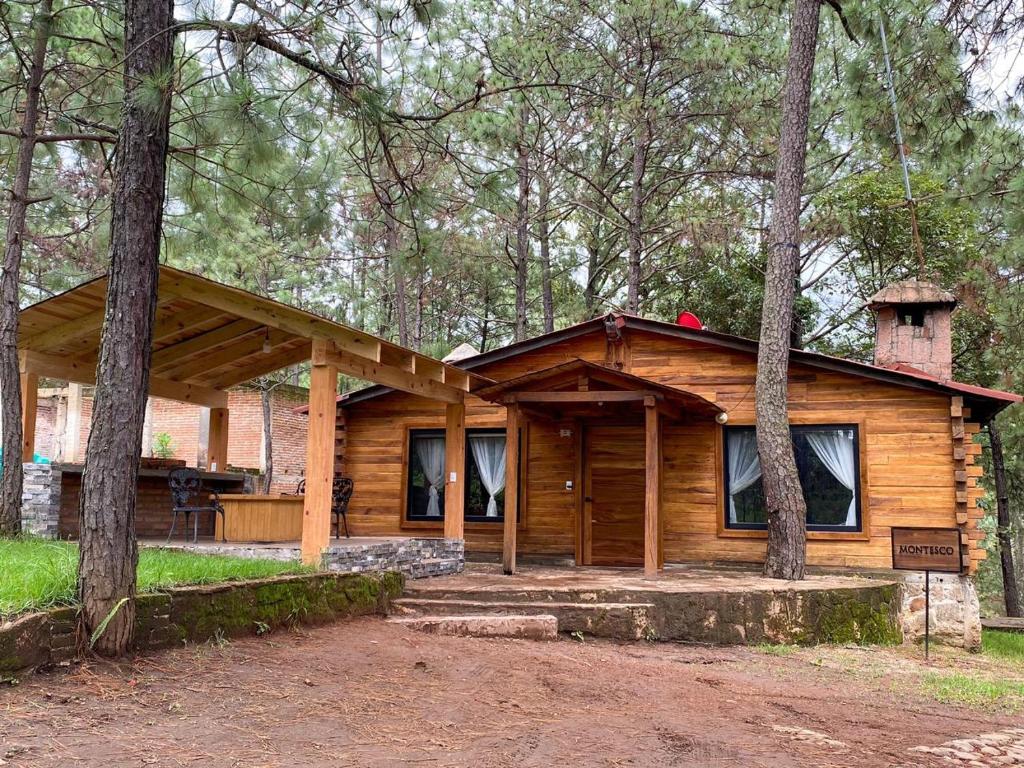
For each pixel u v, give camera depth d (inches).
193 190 370.6
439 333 1167.0
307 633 275.6
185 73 312.3
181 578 256.2
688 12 673.0
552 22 740.0
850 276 884.0
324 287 894.4
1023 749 212.2
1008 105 448.8
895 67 471.5
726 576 441.4
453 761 171.8
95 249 544.1
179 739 167.5
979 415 516.1
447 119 604.7
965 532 453.4
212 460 483.5
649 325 522.9
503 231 935.7
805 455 493.7
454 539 454.6
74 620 202.5
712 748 194.2
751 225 832.9
